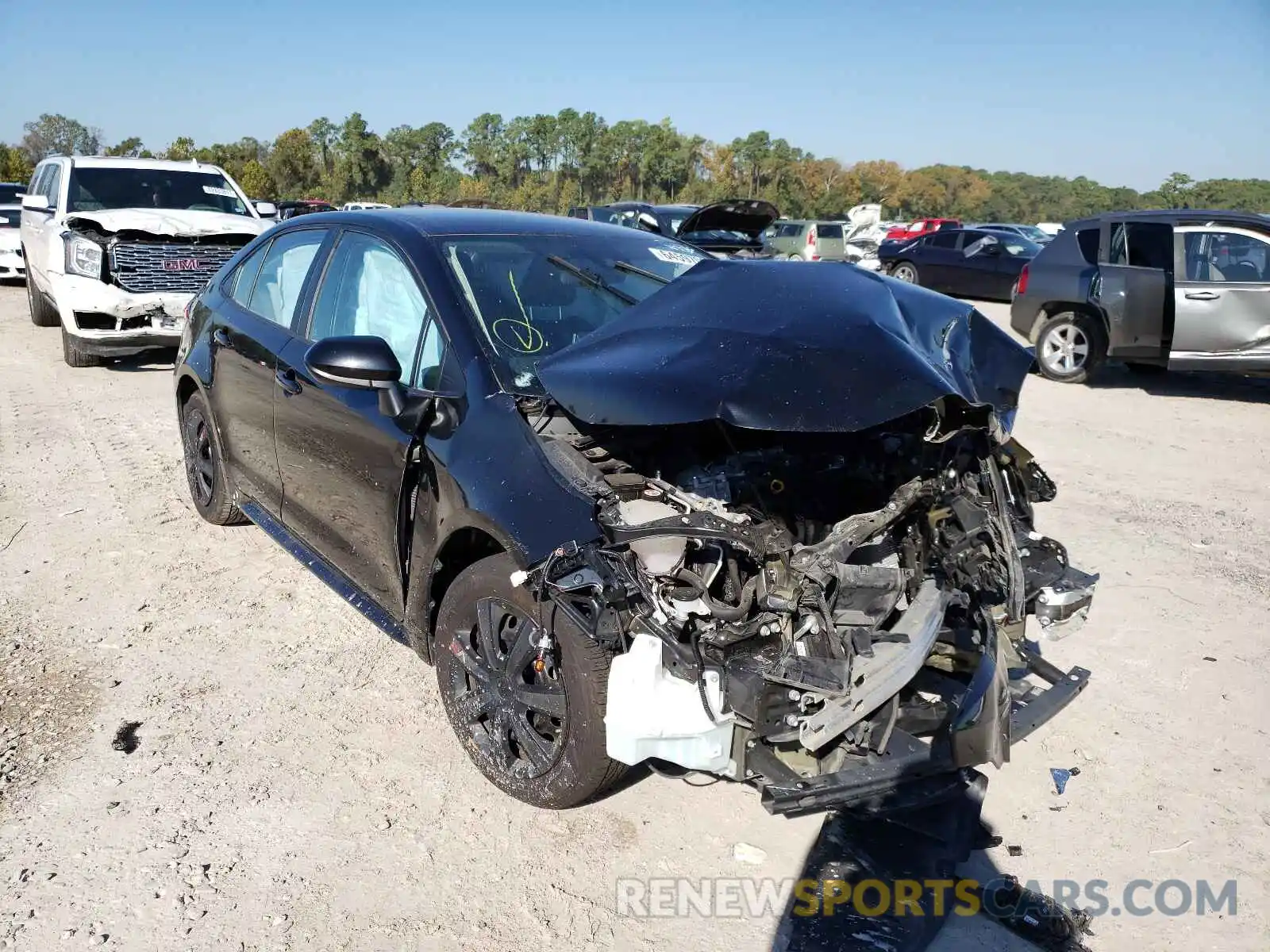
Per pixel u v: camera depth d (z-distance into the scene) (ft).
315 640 12.92
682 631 8.16
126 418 23.91
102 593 14.11
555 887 8.54
